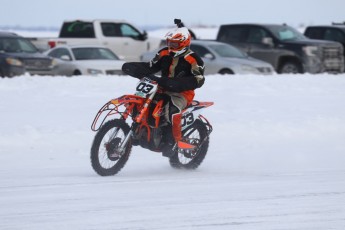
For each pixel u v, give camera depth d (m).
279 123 44.91
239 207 23.94
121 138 29.31
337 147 39.38
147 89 28.55
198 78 28.98
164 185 27.81
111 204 23.94
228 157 35.97
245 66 76.81
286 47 86.94
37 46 88.81
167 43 29.53
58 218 21.83
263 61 83.69
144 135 29.41
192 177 30.09
